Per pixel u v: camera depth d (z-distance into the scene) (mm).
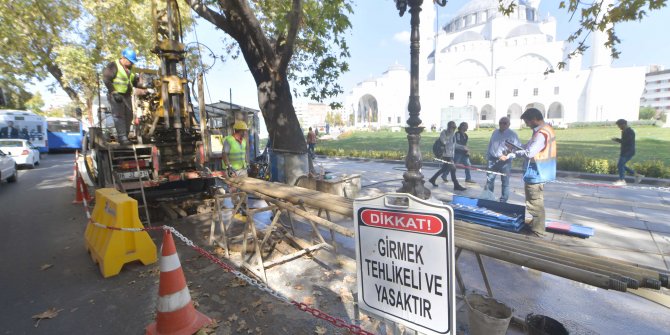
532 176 4746
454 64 79500
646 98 121312
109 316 3359
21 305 3604
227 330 3029
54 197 9445
